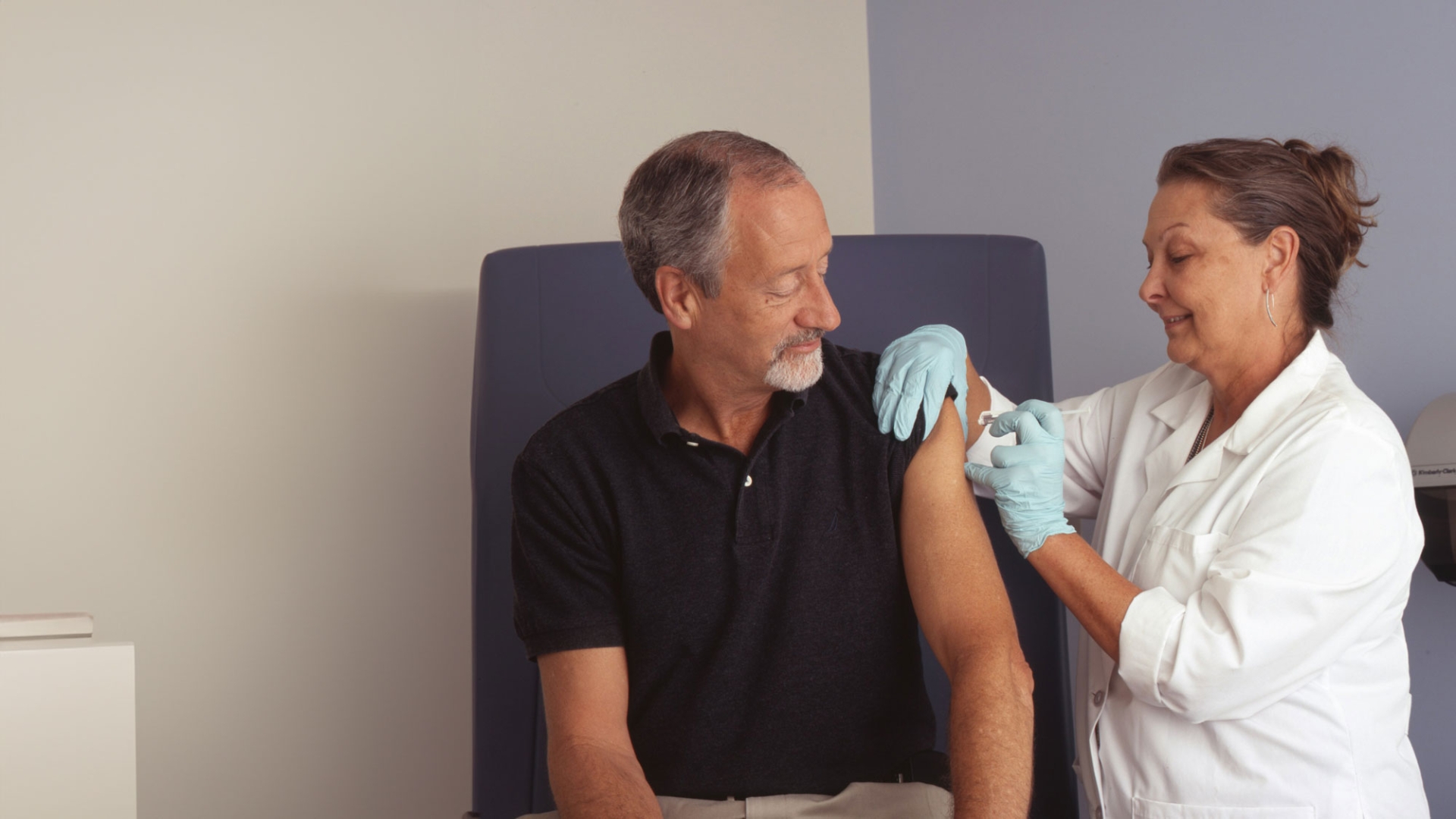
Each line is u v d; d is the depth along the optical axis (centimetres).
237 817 224
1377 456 142
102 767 118
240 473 227
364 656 235
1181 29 234
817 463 138
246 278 229
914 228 285
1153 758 152
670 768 137
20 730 115
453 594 242
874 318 192
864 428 140
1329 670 146
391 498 239
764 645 135
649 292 139
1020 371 192
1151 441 175
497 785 179
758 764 134
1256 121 222
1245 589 139
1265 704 142
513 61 255
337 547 234
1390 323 203
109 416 218
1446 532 179
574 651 138
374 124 241
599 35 265
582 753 130
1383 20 204
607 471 140
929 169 282
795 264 126
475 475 190
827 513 137
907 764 136
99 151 219
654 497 138
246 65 231
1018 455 155
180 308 224
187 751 221
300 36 236
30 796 115
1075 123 252
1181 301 158
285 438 231
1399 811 146
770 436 137
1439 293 198
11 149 213
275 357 231
